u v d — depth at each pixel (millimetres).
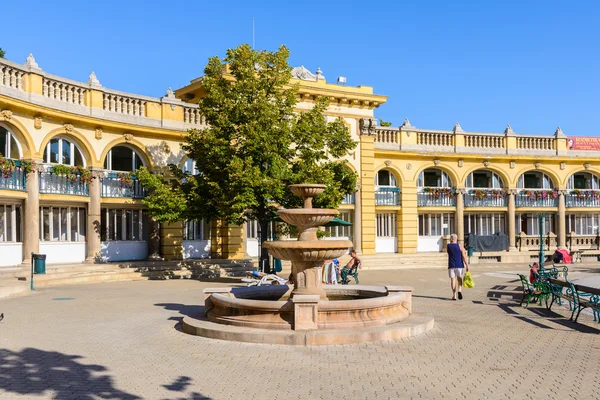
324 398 7605
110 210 27109
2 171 21125
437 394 7766
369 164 33969
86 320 13297
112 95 26000
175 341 10992
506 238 37812
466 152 37281
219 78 24375
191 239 29500
